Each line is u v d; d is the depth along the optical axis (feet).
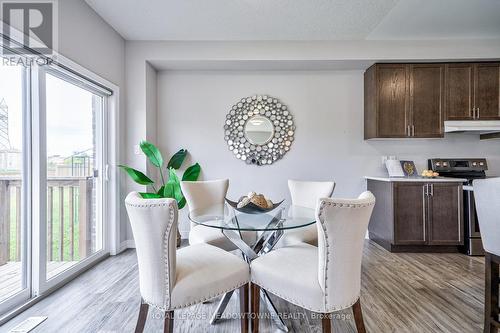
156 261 4.40
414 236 10.14
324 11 8.81
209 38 10.64
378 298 6.79
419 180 10.15
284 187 12.16
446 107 10.91
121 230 10.48
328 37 10.61
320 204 4.18
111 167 9.99
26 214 6.55
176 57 10.85
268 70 12.12
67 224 8.04
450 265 8.98
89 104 9.09
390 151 12.10
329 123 12.18
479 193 4.97
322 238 4.31
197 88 12.15
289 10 8.75
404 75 11.05
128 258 9.65
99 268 8.70
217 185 9.02
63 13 7.39
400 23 9.57
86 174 8.95
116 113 10.11
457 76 10.94
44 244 6.81
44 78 6.86
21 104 6.42
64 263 7.91
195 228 7.77
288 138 12.14
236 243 6.24
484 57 10.70
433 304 6.50
